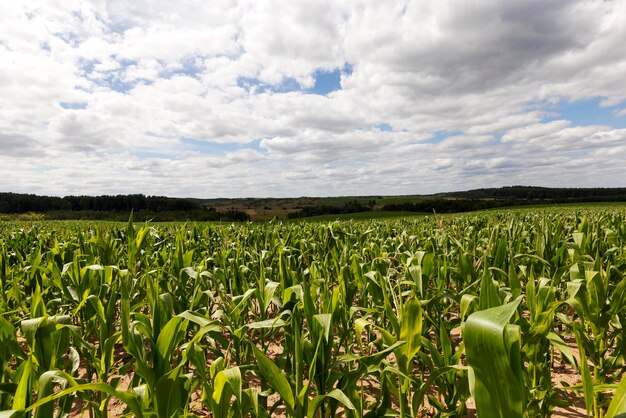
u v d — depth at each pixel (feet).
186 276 13.24
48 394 4.89
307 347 6.63
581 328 8.19
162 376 5.20
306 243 20.40
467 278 12.19
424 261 11.47
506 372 3.53
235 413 5.79
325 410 6.58
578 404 8.95
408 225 41.73
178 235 14.74
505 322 3.53
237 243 19.01
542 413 7.38
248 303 11.35
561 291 12.96
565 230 24.14
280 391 5.44
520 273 13.79
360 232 27.50
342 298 9.11
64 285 11.33
